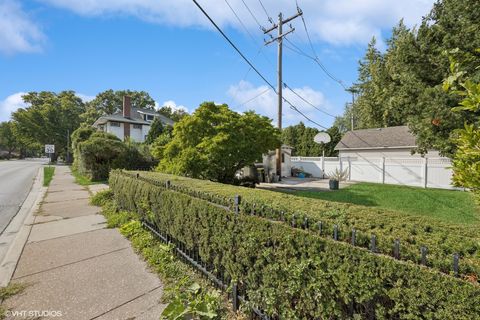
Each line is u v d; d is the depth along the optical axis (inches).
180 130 361.7
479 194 68.4
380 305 53.1
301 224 77.6
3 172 782.5
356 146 714.8
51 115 1537.9
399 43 291.1
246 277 88.0
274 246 76.7
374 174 585.3
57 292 105.0
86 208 269.6
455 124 221.9
